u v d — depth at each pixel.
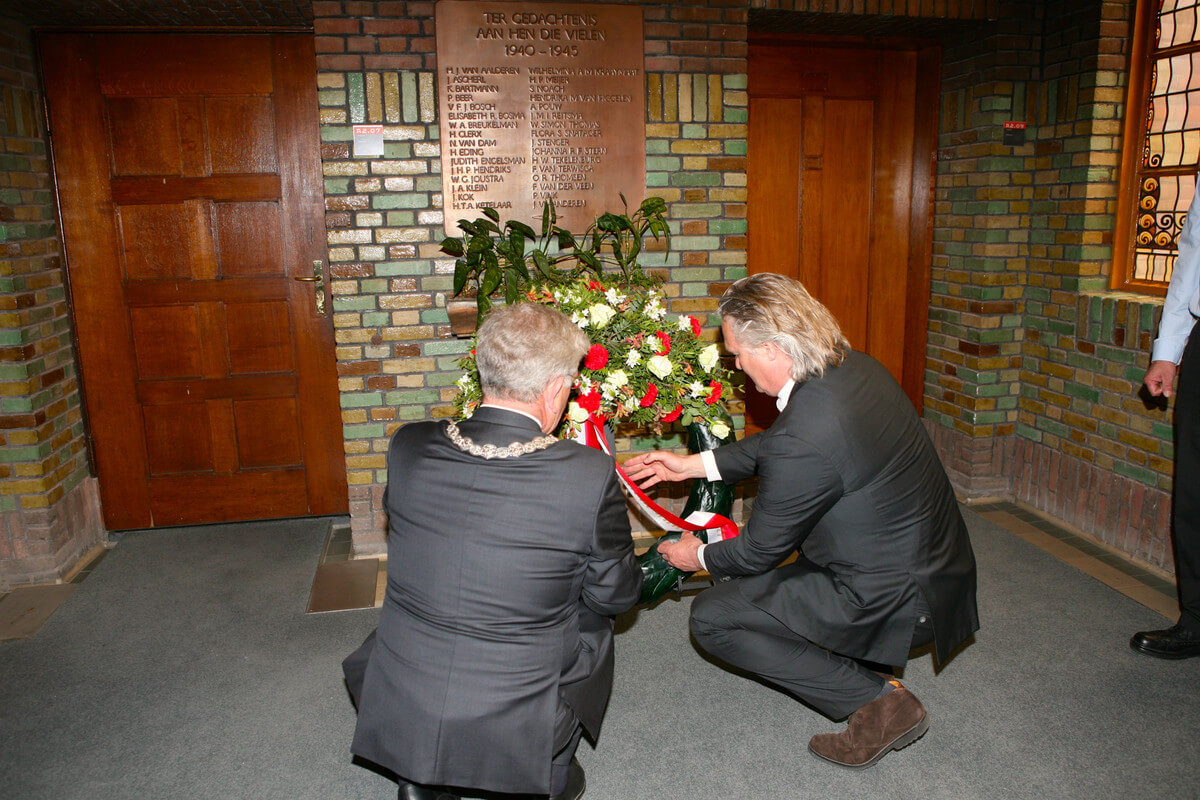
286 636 3.02
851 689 2.21
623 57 3.50
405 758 1.66
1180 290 2.77
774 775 2.26
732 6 3.54
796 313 1.99
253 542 3.86
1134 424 3.49
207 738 2.45
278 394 3.96
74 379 3.75
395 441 1.80
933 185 4.35
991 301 4.04
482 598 1.64
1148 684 2.64
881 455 1.95
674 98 3.56
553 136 3.51
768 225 4.35
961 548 2.12
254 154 3.75
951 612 2.05
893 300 4.58
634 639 2.98
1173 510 2.78
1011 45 3.85
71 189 3.66
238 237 3.81
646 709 2.57
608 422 2.51
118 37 3.59
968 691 2.61
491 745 1.64
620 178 3.58
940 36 4.16
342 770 2.31
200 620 3.13
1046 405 3.98
